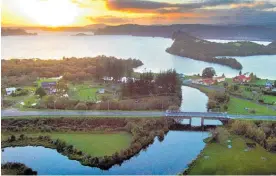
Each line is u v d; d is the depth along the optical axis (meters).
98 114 69.00
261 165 51.53
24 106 72.56
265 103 75.44
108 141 60.16
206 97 80.31
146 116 67.94
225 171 50.22
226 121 66.38
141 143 58.78
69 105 73.38
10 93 79.31
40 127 64.56
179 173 50.19
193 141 61.66
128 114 69.38
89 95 80.00
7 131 63.50
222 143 59.25
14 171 50.38
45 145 58.69
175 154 56.47
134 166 52.72
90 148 57.19
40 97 77.38
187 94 82.19
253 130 60.94
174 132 65.75
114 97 79.12
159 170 51.44
